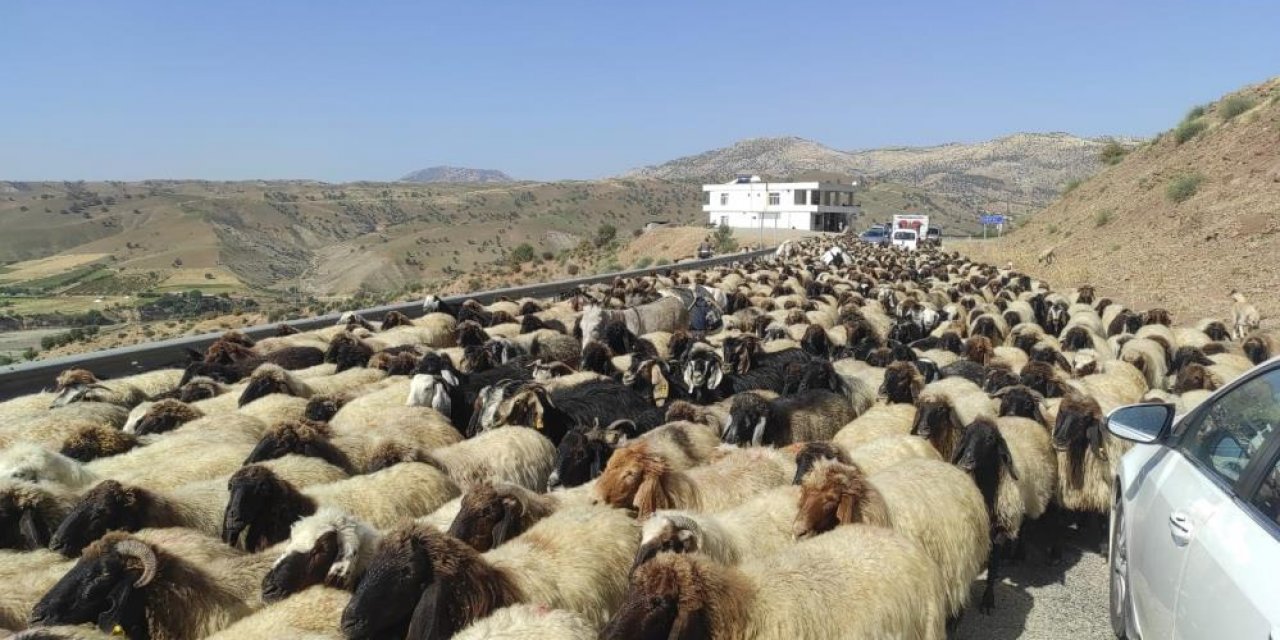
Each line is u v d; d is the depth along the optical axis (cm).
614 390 1251
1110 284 3697
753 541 691
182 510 785
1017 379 1243
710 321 2228
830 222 12438
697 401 1307
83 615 596
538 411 1084
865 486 695
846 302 2578
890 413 1070
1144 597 561
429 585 580
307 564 647
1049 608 834
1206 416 564
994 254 6172
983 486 837
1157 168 5312
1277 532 414
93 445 988
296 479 872
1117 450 977
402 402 1222
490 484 727
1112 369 1402
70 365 1636
